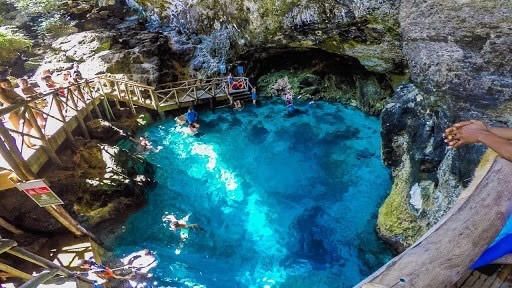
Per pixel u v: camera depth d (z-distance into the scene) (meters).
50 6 21.83
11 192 9.08
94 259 8.76
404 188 9.65
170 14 20.50
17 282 7.66
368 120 15.34
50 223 9.32
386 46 12.28
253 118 16.66
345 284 8.62
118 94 15.85
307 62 17.56
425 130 8.84
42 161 9.83
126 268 9.18
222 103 17.45
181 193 12.27
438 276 1.89
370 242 9.55
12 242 5.35
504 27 6.23
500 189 2.34
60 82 15.73
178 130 15.95
